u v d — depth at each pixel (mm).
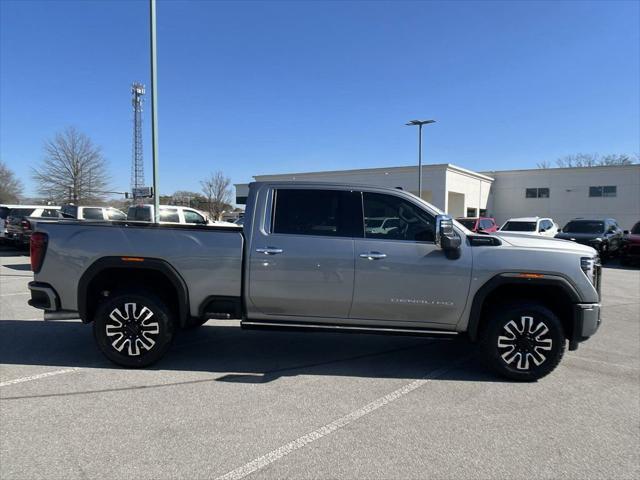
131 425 3654
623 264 17891
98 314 4910
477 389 4574
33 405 4004
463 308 4785
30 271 12953
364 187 4992
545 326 4719
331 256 4797
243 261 4871
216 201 66750
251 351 5730
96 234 4926
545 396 4410
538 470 3117
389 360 5484
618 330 7137
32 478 2920
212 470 3043
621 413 4043
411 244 4809
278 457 3217
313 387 4547
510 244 4844
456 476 3025
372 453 3295
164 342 4918
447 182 38438
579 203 41469
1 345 5801
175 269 4879
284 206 4988
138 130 60375
